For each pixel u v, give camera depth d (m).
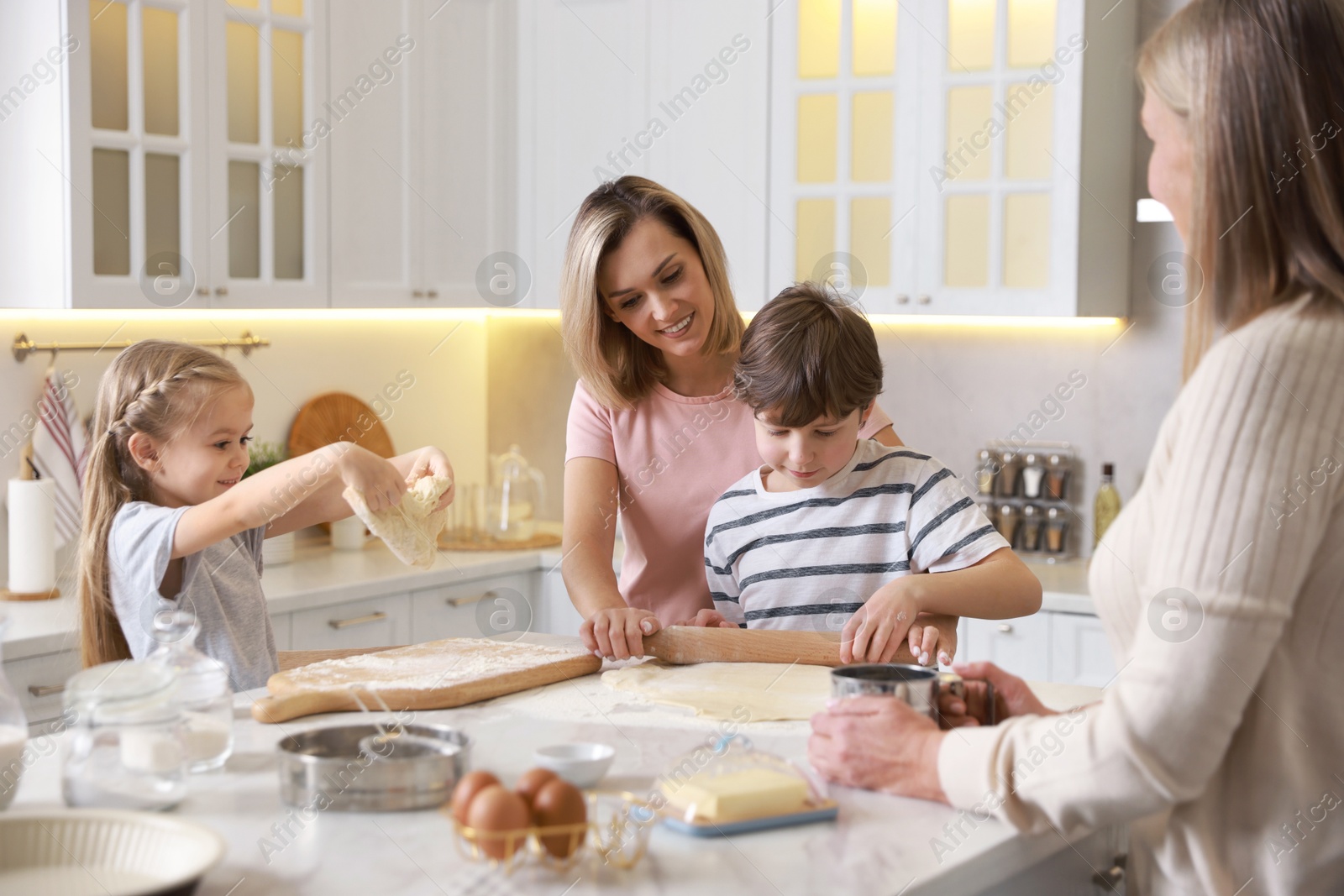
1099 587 0.87
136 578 1.49
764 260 2.89
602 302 1.68
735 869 0.78
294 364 3.13
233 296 2.62
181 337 2.83
